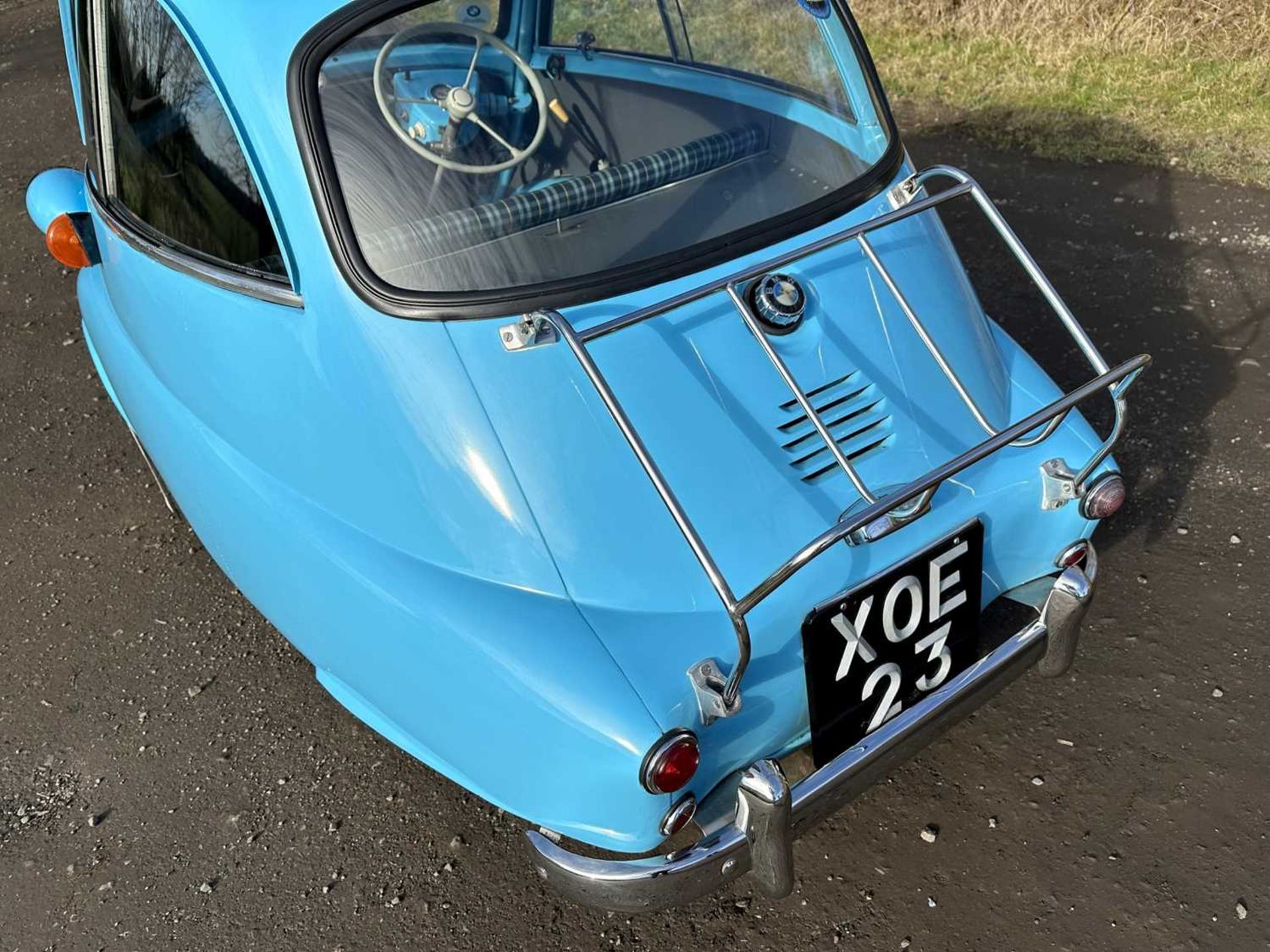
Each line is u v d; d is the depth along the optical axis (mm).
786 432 2258
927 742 2273
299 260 2303
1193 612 3158
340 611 2340
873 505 1885
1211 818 2629
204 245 2607
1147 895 2479
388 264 2258
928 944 2434
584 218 2467
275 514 2465
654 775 1880
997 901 2504
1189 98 6160
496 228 2371
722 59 2750
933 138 6086
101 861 2775
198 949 2555
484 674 2029
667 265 2361
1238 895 2459
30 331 5098
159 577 3658
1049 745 2844
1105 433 3807
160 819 2871
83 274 3713
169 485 3203
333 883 2678
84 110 3186
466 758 2225
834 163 2762
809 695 2137
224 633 3422
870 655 2193
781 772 1996
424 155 2363
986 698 2338
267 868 2727
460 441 2160
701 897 2096
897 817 2713
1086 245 4906
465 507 2162
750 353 2295
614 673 1946
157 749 3064
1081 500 2367
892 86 6711
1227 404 3895
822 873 2604
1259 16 6648
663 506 2127
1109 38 6844
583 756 1935
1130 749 2809
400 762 2969
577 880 2068
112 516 3949
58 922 2641
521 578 2127
